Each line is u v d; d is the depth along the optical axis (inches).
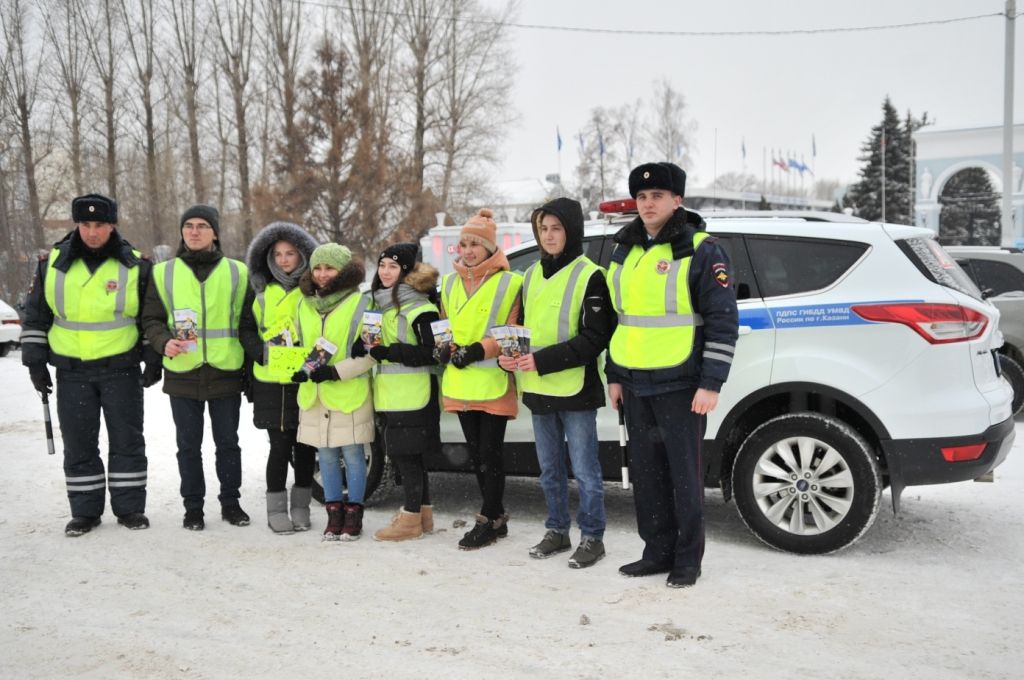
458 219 1376.7
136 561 186.2
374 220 1058.7
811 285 190.5
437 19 1393.9
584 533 185.0
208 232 212.7
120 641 143.4
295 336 205.8
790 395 193.0
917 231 193.2
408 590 165.9
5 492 252.2
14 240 1302.9
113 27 1333.7
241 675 129.8
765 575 173.0
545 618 150.5
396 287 199.5
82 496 209.3
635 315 168.1
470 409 192.5
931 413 178.5
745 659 132.4
